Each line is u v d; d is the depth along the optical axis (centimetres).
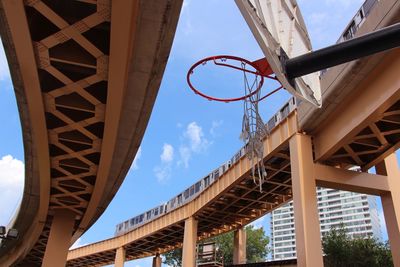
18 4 1277
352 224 11631
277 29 660
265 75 913
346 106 2178
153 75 1706
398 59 1795
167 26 1449
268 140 2744
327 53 443
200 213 3959
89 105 1903
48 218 3597
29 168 2673
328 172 2322
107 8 1340
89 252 5672
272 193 3431
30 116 1930
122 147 2323
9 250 4944
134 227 5019
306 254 2041
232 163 3241
